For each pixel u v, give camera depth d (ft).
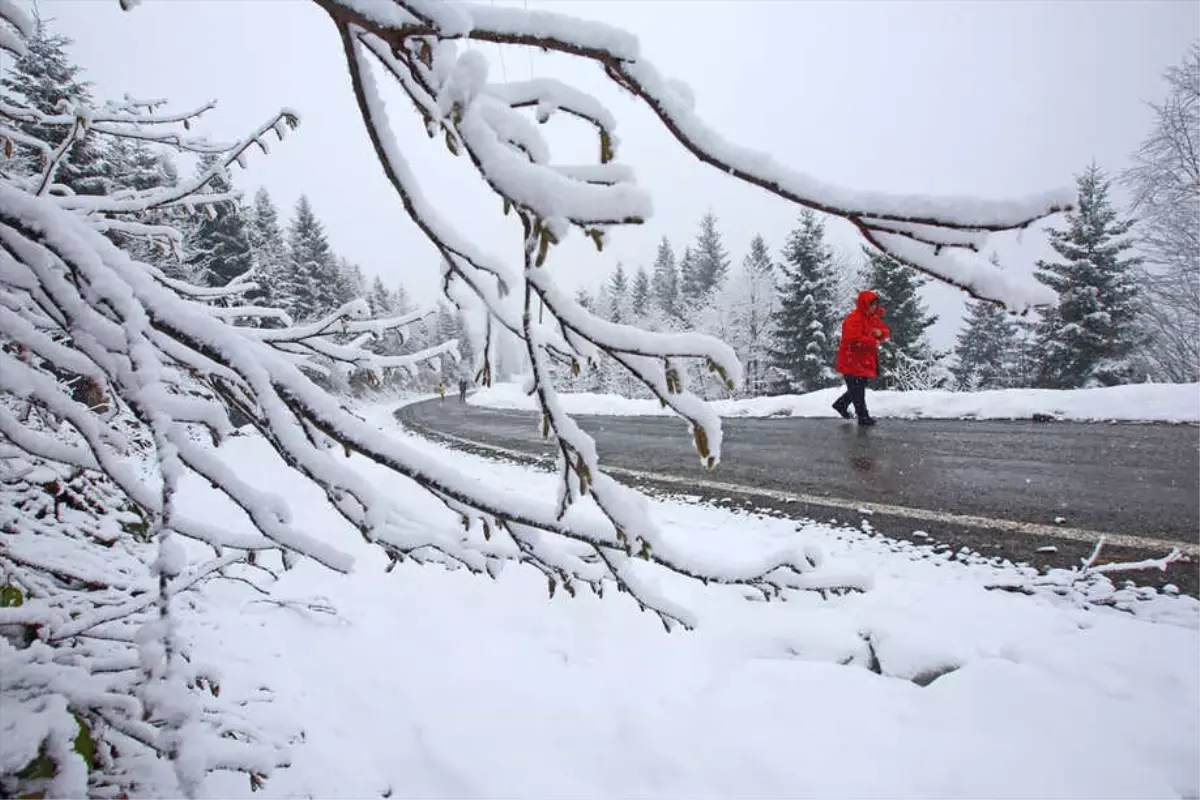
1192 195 49.03
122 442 4.62
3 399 6.65
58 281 3.07
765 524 13.55
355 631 10.30
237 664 9.04
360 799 6.94
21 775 4.07
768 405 35.68
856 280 96.58
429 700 8.37
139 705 4.56
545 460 25.39
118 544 8.78
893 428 24.97
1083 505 12.55
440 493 4.67
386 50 3.09
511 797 6.75
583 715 7.67
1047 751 5.88
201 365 3.92
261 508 3.72
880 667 7.69
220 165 6.61
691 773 6.52
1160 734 5.84
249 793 6.79
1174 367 58.70
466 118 2.56
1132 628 7.61
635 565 11.24
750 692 7.32
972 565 10.23
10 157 6.15
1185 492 12.94
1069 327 71.31
